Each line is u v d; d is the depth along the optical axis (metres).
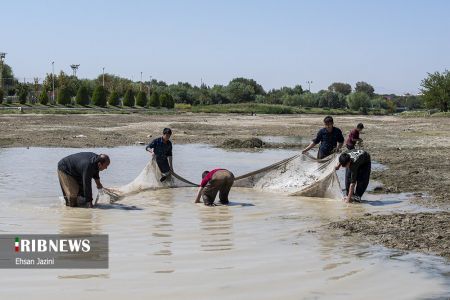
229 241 8.73
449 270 7.23
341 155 12.58
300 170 14.51
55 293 6.14
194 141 30.80
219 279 6.74
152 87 119.50
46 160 19.84
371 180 16.19
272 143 29.70
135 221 10.28
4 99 80.62
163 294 6.16
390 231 9.32
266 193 14.11
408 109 152.00
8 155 21.42
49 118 51.16
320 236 9.09
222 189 12.25
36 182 14.77
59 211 11.14
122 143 27.70
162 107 95.25
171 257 7.71
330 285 6.59
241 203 12.56
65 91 80.19
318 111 102.12
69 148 24.64
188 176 17.05
